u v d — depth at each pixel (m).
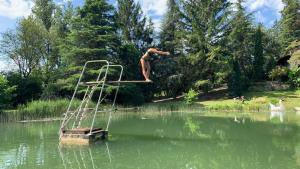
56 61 57.22
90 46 50.75
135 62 55.03
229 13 58.75
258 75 60.62
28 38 53.31
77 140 20.39
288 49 66.81
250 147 18.70
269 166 14.48
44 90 47.28
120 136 23.08
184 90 59.00
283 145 18.95
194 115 37.94
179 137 22.58
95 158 16.58
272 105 41.94
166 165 15.17
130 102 50.78
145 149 18.66
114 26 53.12
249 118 33.38
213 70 57.03
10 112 33.19
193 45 58.31
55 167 14.98
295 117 33.41
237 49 59.81
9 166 15.20
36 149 18.89
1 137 23.20
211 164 15.18
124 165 15.20
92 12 50.94
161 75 58.31
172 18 61.69
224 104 44.69
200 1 59.66
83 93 49.12
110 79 51.12
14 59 53.16
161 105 46.19
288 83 57.03
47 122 32.25
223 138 21.81
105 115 39.25
